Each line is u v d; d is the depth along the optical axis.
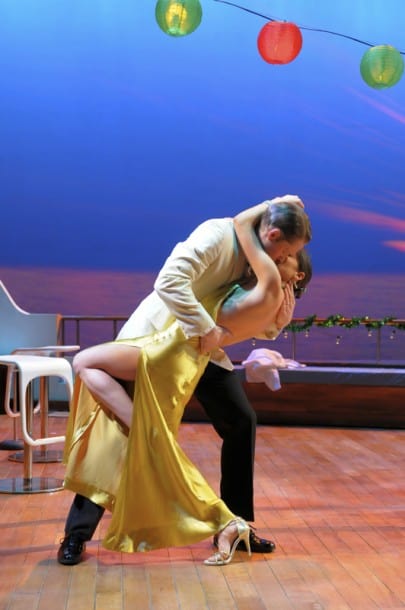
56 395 7.52
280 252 2.99
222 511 3.05
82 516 3.07
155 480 2.95
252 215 3.01
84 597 2.69
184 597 2.69
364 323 7.75
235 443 3.21
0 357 4.31
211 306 3.03
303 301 12.76
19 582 2.84
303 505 4.03
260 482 4.57
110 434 3.11
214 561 3.03
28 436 4.17
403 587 2.79
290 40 4.89
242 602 2.64
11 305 6.16
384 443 5.93
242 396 3.23
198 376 3.05
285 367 6.79
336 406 6.69
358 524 3.66
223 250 2.98
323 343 12.59
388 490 4.37
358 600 2.67
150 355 2.96
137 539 2.96
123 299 13.26
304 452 5.55
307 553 3.21
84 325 13.20
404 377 6.58
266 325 3.09
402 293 12.73
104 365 3.01
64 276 13.22
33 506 3.94
